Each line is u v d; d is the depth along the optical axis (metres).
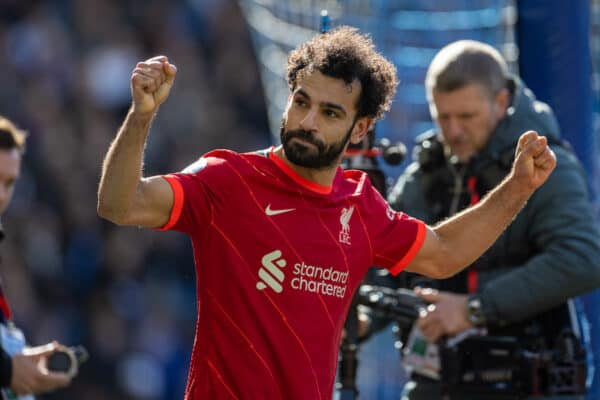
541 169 11.06
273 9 23.59
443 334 15.17
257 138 37.16
